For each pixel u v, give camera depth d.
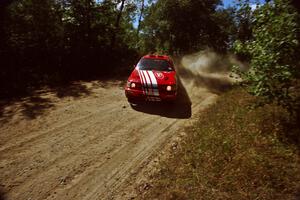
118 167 4.48
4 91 8.87
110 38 15.52
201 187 3.72
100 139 5.50
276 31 4.52
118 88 10.22
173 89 7.19
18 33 11.81
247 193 3.51
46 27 12.45
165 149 5.12
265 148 4.48
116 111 7.27
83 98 8.52
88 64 13.65
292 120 5.11
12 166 4.37
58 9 13.18
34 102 7.88
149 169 4.41
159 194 3.70
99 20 14.70
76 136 5.59
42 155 4.75
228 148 4.60
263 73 4.68
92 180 4.11
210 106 7.72
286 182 3.62
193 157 4.54
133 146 5.25
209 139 5.10
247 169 3.91
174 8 16.31
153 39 18.27
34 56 12.16
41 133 5.67
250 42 5.31
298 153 4.23
